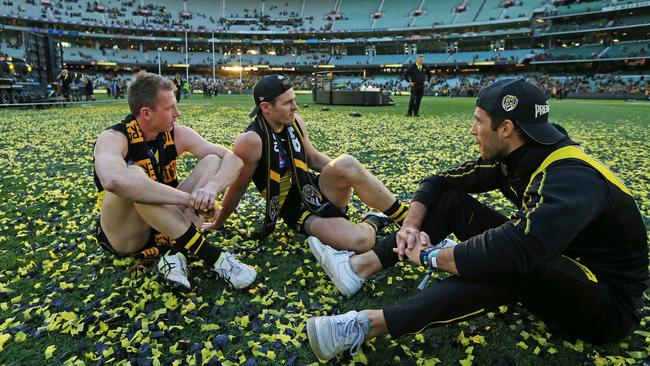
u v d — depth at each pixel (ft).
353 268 7.73
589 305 5.74
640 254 5.84
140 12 218.79
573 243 5.99
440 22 209.15
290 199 9.52
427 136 30.81
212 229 10.99
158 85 7.76
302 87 189.88
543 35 183.42
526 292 5.88
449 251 5.84
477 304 5.77
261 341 6.70
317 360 6.30
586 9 168.04
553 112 63.87
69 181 16.57
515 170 6.06
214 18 232.53
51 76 66.80
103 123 39.81
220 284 8.41
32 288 8.23
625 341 6.74
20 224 11.59
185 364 6.16
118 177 7.26
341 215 9.59
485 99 5.92
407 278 8.71
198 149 8.98
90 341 6.71
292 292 8.17
